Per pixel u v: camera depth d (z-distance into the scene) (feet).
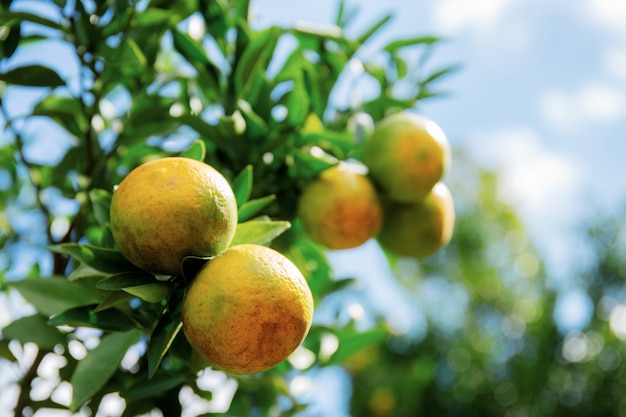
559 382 6.43
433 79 2.67
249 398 2.38
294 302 1.66
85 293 1.98
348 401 6.25
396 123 2.36
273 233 1.84
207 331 1.65
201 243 1.69
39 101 2.27
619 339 6.31
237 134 2.27
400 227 2.46
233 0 2.42
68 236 2.19
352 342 2.46
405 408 6.66
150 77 2.27
